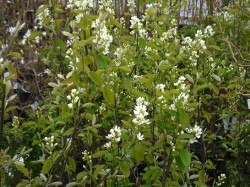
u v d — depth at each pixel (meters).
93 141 2.97
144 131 2.58
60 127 3.49
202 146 3.70
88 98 2.54
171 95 2.54
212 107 4.23
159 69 3.17
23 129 3.70
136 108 2.28
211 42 4.23
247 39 4.14
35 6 6.26
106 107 3.10
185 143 2.56
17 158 2.35
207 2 5.73
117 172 2.74
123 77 2.81
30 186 2.42
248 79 3.83
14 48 5.05
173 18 3.92
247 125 3.62
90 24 2.52
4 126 3.71
